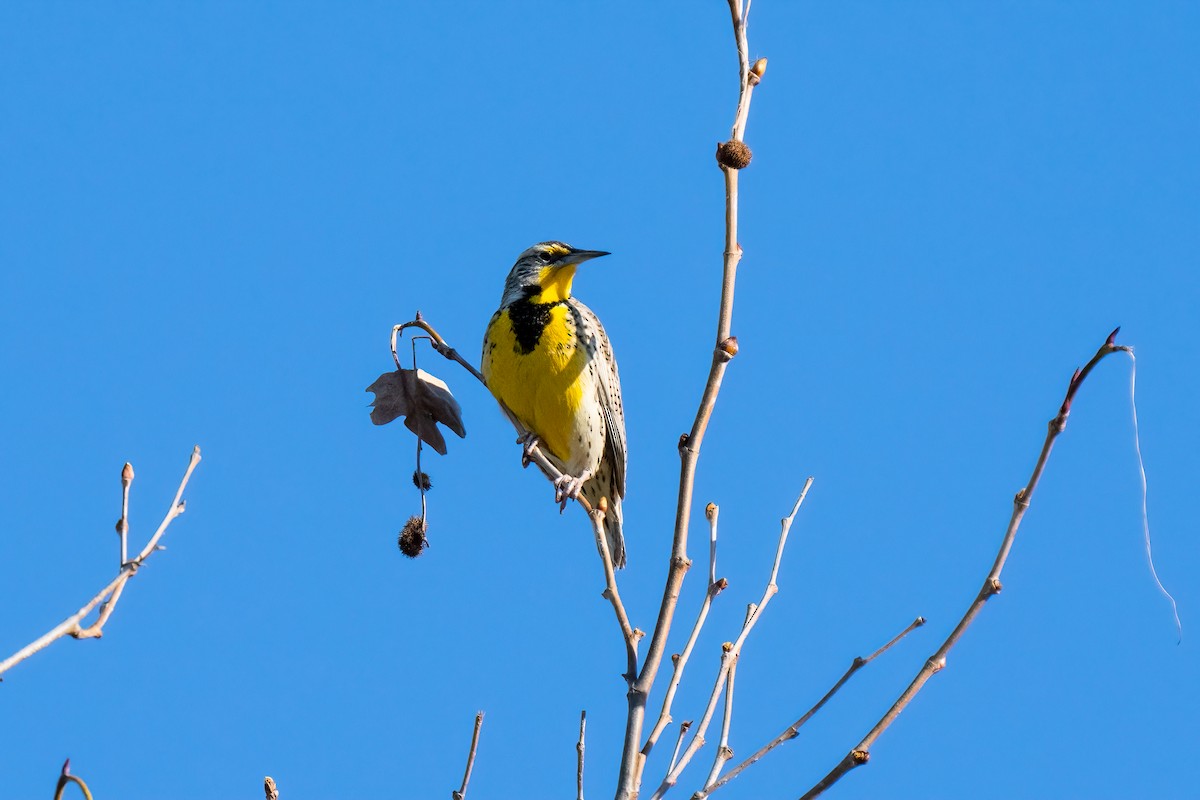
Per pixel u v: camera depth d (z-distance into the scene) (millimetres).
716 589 8531
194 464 7398
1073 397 6742
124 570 6836
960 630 6891
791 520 8875
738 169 7668
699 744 7945
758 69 7828
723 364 7797
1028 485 6840
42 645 6410
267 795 7652
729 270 7734
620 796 7629
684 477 7973
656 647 8000
